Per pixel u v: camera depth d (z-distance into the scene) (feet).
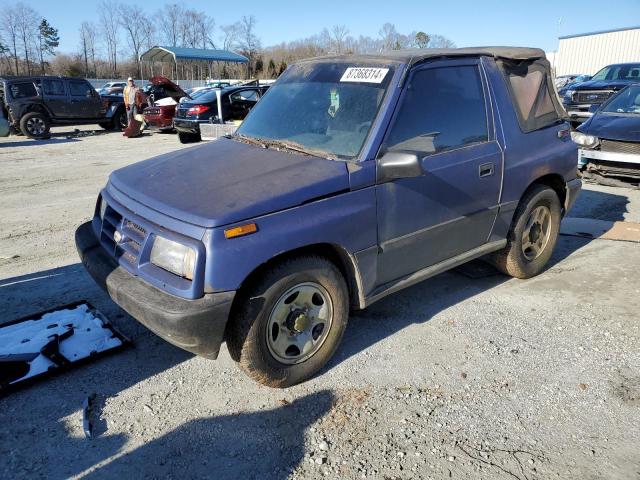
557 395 10.28
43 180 31.53
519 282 15.55
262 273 9.60
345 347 12.07
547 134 14.67
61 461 8.63
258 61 206.28
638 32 116.47
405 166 10.18
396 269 11.65
